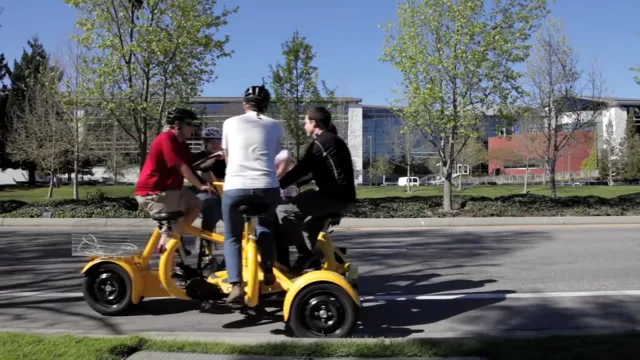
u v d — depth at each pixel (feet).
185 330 18.93
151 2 53.26
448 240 42.98
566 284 26.14
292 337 17.35
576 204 62.18
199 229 19.80
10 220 56.03
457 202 63.21
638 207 61.26
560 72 78.07
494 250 37.19
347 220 55.57
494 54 56.34
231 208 17.24
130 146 126.41
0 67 180.86
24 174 228.43
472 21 56.29
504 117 59.16
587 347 15.26
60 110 106.93
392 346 15.37
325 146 18.62
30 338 16.11
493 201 63.00
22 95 175.42
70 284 26.23
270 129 17.44
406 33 57.67
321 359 14.71
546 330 18.61
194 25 54.19
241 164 17.08
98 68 56.34
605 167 202.69
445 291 24.79
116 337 16.47
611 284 26.11
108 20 55.26
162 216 18.88
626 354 14.60
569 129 89.76
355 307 17.25
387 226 55.06
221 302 20.43
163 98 56.70
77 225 55.52
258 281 17.74
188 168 18.80
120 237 20.29
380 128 269.44
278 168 19.42
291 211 19.04
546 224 56.03
